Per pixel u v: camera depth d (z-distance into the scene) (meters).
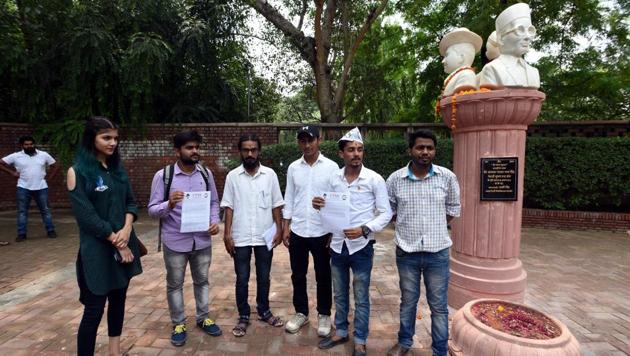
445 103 3.78
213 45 11.29
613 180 7.47
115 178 2.51
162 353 2.93
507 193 3.53
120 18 9.94
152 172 10.21
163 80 10.45
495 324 2.08
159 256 5.66
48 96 9.92
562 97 10.34
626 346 3.11
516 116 3.40
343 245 2.88
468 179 3.68
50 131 9.79
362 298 2.87
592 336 3.28
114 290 2.63
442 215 2.72
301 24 12.28
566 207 8.22
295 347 3.04
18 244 6.35
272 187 3.34
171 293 3.06
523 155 3.58
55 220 8.62
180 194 2.96
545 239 7.05
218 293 4.21
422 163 2.67
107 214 2.43
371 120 15.41
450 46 4.09
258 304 3.41
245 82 14.72
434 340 2.74
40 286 4.36
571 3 9.42
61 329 3.30
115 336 2.72
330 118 11.76
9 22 9.40
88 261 2.35
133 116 9.80
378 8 10.98
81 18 9.13
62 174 10.06
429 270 2.72
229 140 10.11
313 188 3.13
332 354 2.94
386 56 14.38
